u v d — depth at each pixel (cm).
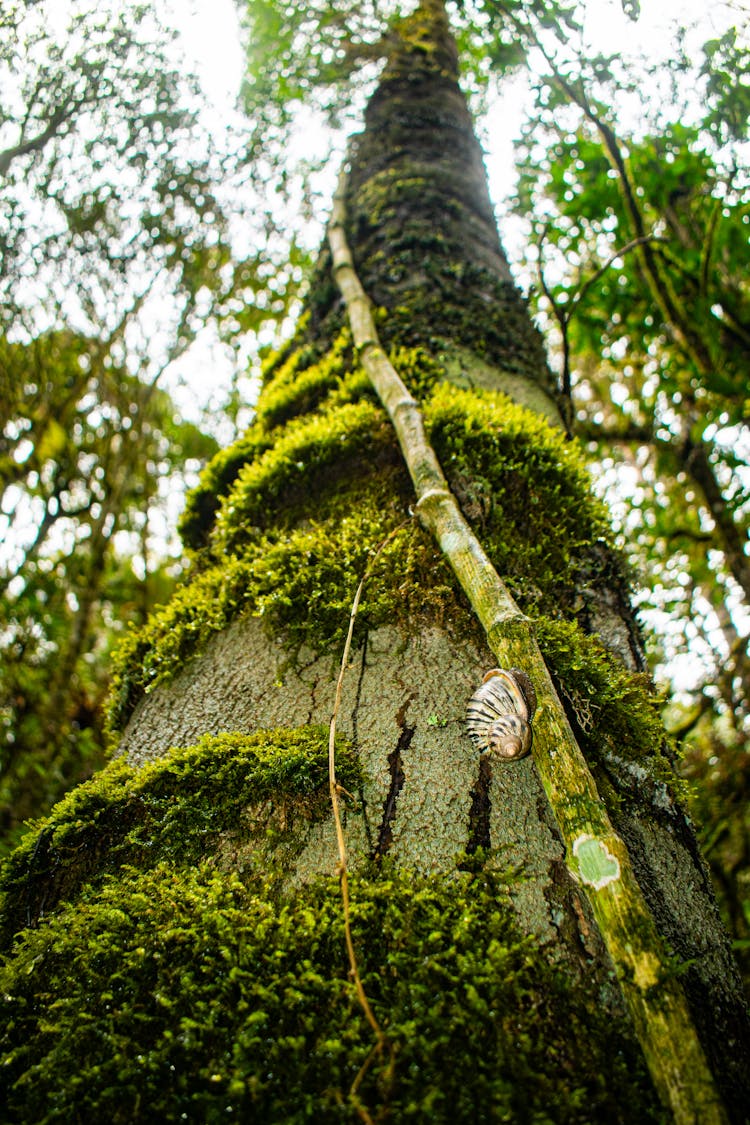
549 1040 86
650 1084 83
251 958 95
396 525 159
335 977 92
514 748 108
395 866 107
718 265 377
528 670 115
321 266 293
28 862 124
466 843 108
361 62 365
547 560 158
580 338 443
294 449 188
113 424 546
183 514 221
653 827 121
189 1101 82
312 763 118
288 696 137
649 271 356
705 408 432
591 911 100
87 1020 92
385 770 119
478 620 138
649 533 463
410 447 167
